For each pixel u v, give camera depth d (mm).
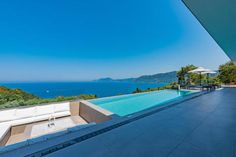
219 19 3842
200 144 2152
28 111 5367
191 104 5363
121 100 10000
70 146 2139
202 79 16078
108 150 2002
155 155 1859
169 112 4172
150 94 12094
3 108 5438
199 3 2959
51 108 5898
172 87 14953
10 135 4555
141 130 2756
